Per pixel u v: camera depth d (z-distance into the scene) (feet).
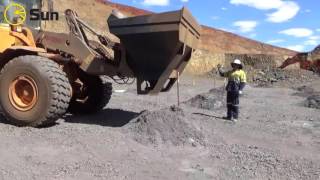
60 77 29.27
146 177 21.48
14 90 29.60
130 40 30.55
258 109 51.34
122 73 32.07
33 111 29.04
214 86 93.40
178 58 30.19
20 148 24.22
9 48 30.50
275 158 26.55
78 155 23.89
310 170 24.66
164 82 31.48
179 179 21.68
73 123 32.12
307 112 50.60
